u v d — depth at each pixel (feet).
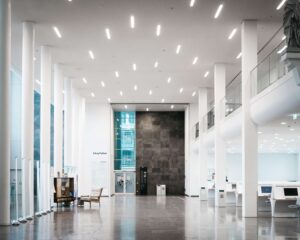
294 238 40.73
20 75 102.01
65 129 104.01
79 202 91.40
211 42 77.20
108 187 139.95
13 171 63.57
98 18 65.36
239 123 71.41
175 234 43.47
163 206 88.53
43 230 46.93
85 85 115.24
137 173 154.10
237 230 47.03
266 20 65.67
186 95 129.08
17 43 77.20
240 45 78.89
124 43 78.13
